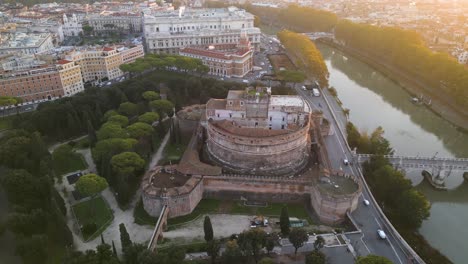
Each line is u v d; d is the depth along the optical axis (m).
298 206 163.62
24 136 196.75
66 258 123.62
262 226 150.12
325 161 178.12
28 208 147.75
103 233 146.50
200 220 155.12
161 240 142.62
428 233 154.75
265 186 164.38
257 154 175.38
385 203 166.50
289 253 133.88
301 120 186.38
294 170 181.00
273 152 175.50
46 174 166.25
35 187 156.75
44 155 183.88
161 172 170.25
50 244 139.38
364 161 191.62
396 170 173.00
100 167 178.88
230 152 179.50
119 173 162.50
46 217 141.62
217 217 156.75
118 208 161.00
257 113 188.88
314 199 156.62
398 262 128.75
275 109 186.00
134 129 198.88
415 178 190.50
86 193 152.50
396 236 140.12
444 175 185.50
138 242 141.50
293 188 163.38
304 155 190.00
